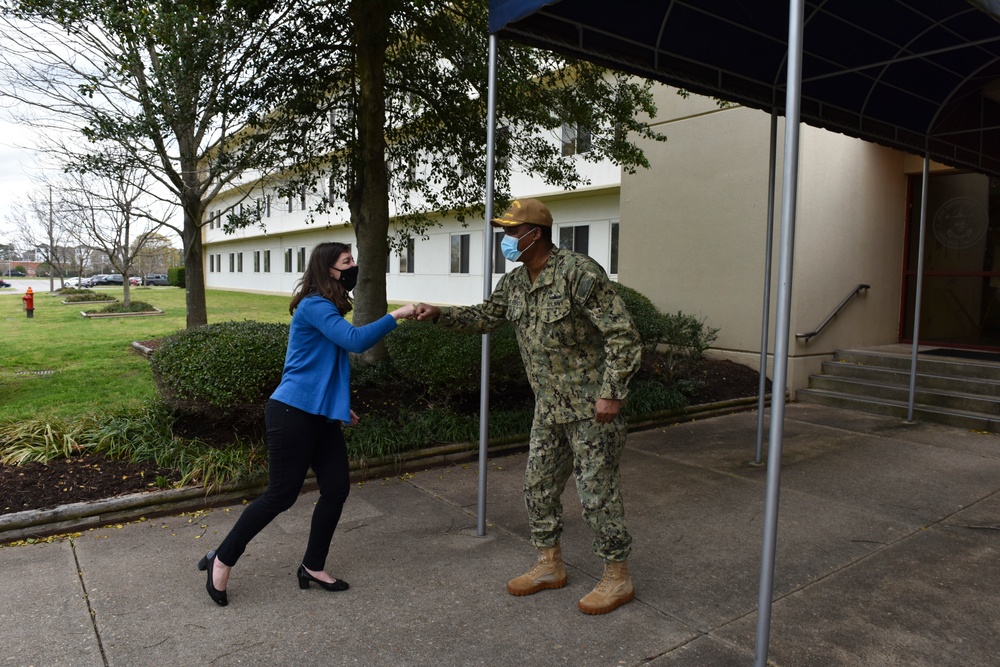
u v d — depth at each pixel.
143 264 53.19
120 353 11.02
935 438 6.71
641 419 7.07
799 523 4.41
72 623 3.07
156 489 4.52
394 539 4.10
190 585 3.46
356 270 3.36
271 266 33.22
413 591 3.42
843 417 7.68
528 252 3.16
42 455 4.84
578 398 3.11
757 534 4.21
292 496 3.23
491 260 4.19
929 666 2.80
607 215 15.74
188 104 6.04
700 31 4.83
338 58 7.05
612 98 8.07
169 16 5.38
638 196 10.23
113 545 3.96
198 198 9.04
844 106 6.02
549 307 3.07
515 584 3.38
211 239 42.00
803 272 8.48
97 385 8.25
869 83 5.81
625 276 10.48
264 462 4.88
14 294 35.81
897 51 5.19
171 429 5.37
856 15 4.67
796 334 8.52
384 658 2.82
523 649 2.90
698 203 9.41
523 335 3.24
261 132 7.24
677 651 2.89
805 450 6.25
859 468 5.67
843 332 9.15
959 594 3.45
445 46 7.09
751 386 8.49
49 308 23.00
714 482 5.27
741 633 3.05
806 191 8.41
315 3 6.36
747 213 8.84
